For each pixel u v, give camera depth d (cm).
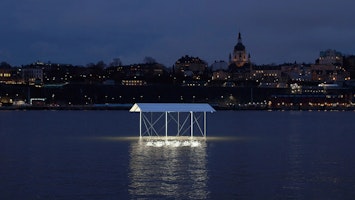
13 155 9562
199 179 6781
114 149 10588
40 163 8344
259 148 11050
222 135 15400
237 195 5838
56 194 5806
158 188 6159
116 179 6738
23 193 5856
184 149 10562
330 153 10106
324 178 6931
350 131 18188
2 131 17225
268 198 5712
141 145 11488
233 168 7806
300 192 6012
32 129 18525
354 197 5769
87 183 6444
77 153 9881
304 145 11962
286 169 7750
